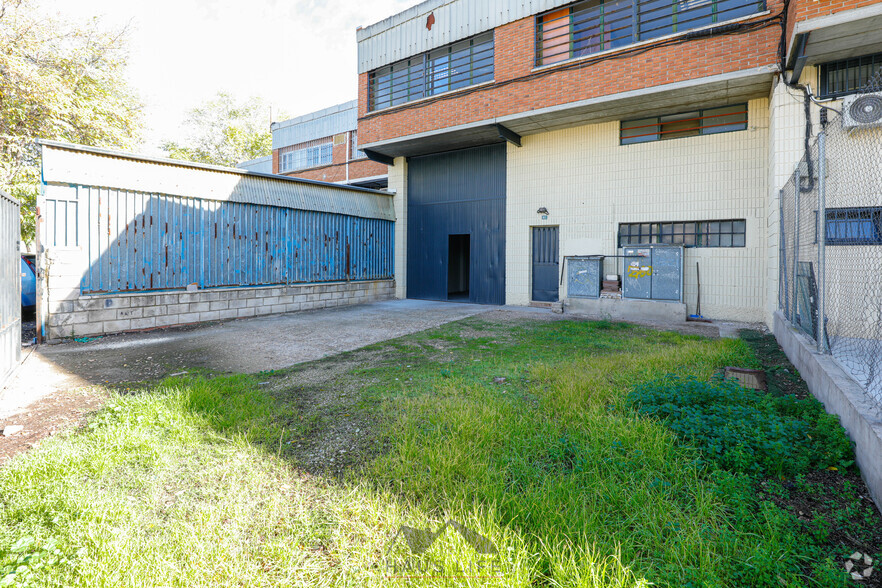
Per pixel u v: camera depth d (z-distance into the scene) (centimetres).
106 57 1602
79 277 878
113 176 918
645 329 954
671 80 978
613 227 1225
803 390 494
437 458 319
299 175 2530
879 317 425
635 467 310
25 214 1440
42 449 349
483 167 1491
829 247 592
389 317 1173
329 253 1399
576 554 224
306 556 233
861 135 589
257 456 346
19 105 1348
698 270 1114
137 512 268
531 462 327
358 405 466
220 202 1110
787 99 841
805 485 287
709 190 1092
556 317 1148
